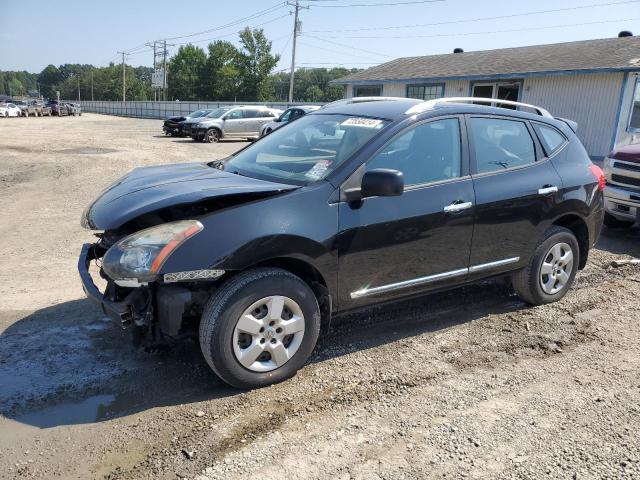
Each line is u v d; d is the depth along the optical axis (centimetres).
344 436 310
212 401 342
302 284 359
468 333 451
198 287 341
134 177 430
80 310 477
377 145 389
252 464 284
